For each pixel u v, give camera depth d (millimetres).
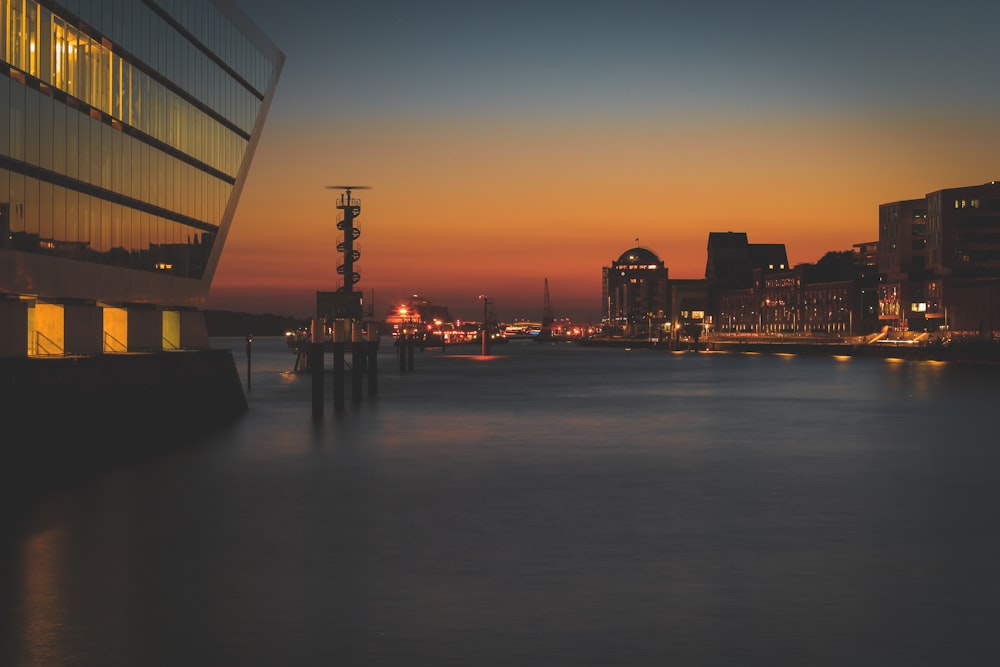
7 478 30344
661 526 23906
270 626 15656
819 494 28781
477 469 34125
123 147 48906
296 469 33906
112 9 46531
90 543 21766
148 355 43656
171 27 54250
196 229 60344
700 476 32531
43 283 41125
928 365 151500
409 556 20641
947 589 17891
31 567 19516
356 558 20453
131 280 50500
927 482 31172
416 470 33906
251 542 21953
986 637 15078
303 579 18641
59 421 34188
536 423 52281
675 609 16594
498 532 23172
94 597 17312
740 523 24281
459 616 16203
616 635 15203
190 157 58219
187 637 15102
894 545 21672
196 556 20578
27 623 15766
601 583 18359
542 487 30141
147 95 51469
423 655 14281
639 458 37406
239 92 66938
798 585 18188
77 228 44344
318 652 14414
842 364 159000
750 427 50375
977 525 23953
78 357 36469
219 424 50688
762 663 13969
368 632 15359
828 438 44812
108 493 28562
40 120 40438
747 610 16547
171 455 37625
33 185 40250
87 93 44594
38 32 40000
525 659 14117
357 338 118562
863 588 17953
